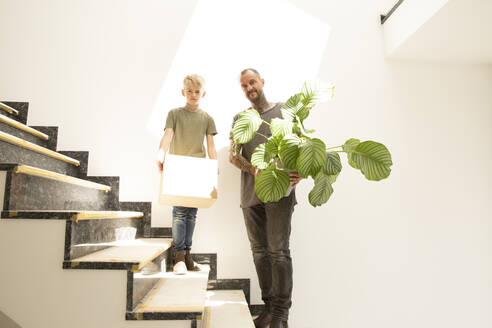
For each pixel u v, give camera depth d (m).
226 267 2.24
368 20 2.61
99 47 2.45
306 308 2.23
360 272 2.30
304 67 2.52
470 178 2.48
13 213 1.22
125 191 2.29
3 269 1.20
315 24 2.58
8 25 2.42
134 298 1.23
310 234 2.32
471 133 2.54
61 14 2.47
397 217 2.39
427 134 2.52
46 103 2.36
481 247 2.40
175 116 2.04
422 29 2.21
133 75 2.43
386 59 2.59
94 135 2.34
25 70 2.38
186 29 2.50
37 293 1.20
